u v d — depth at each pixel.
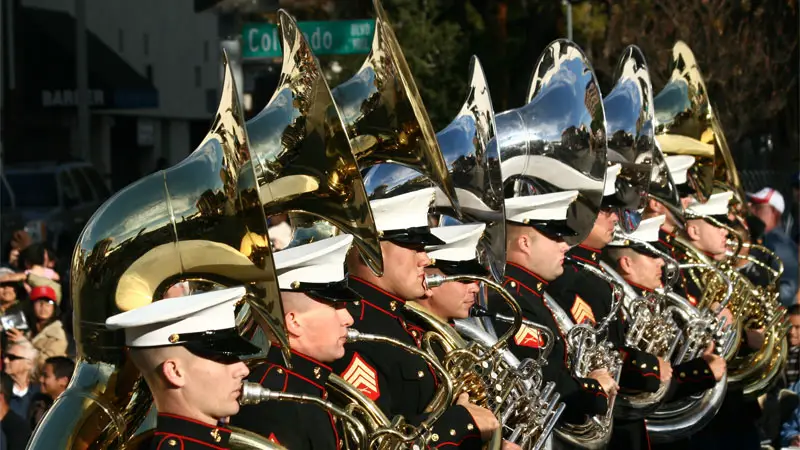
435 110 32.06
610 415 13.18
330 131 8.77
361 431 8.88
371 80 9.98
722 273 16.59
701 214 17.80
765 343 18.59
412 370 10.71
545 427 11.58
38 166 23.22
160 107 25.95
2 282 16.83
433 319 11.36
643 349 15.25
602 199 13.42
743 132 41.44
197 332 7.79
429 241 10.84
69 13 24.23
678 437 16.30
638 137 14.46
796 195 31.58
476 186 11.27
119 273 7.98
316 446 9.22
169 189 8.03
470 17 32.62
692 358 16.06
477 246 11.48
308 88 8.83
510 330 11.14
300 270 9.17
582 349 13.03
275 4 24.53
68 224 23.05
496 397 11.37
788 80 41.19
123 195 8.09
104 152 25.47
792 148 42.44
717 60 39.56
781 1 40.69
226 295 7.83
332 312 9.29
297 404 9.17
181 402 7.88
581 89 12.82
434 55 32.09
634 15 37.31
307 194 9.02
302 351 9.30
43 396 15.44
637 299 14.68
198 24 25.69
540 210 12.70
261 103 24.59
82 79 24.19
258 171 8.98
